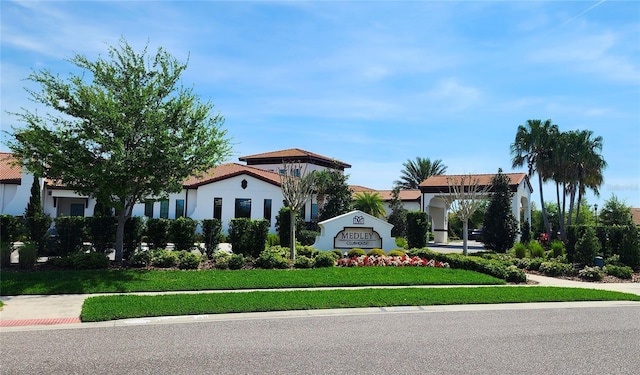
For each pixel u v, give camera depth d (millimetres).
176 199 32625
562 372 6637
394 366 6723
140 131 15000
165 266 15750
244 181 33281
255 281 13781
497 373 6535
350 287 13992
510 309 11719
